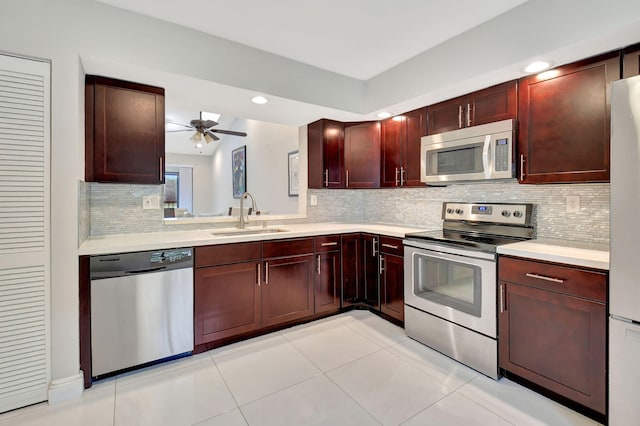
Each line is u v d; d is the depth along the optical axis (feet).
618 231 4.56
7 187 5.32
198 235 8.10
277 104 8.82
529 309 5.88
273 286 8.42
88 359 6.10
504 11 6.28
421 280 7.95
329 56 8.21
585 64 5.90
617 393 4.69
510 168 6.88
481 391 6.01
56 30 5.58
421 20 6.60
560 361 5.48
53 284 5.68
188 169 33.09
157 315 6.81
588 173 5.85
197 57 6.95
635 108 4.34
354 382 6.31
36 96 5.47
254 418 5.30
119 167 7.00
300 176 11.60
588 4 5.18
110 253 6.26
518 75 6.72
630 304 4.50
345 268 9.78
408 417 5.30
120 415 5.37
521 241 7.05
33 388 5.57
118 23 6.11
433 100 8.45
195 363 7.04
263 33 7.10
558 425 5.07
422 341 7.89
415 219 10.55
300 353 7.47
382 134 10.43
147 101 7.30
